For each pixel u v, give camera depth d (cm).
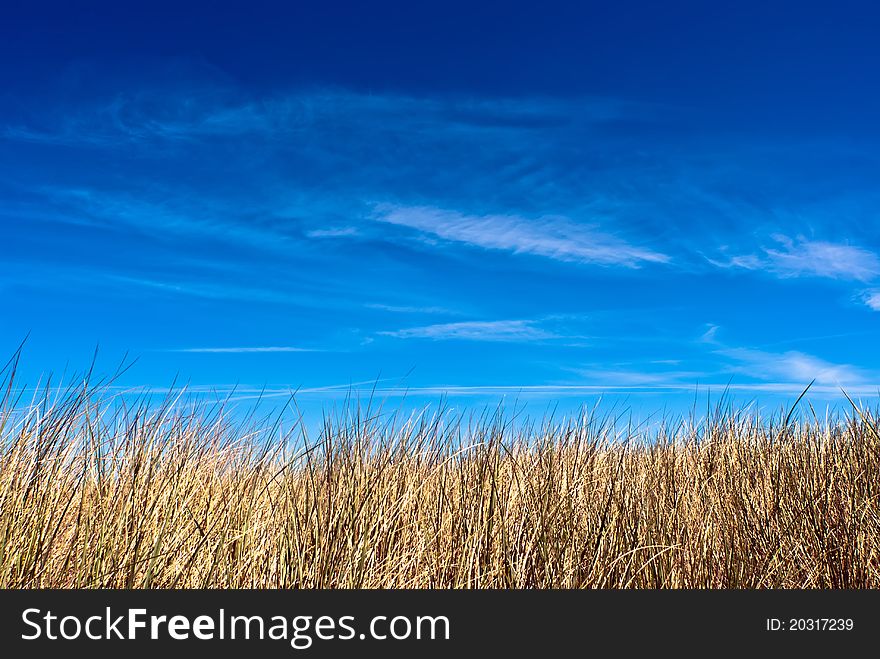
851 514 521
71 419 384
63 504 372
